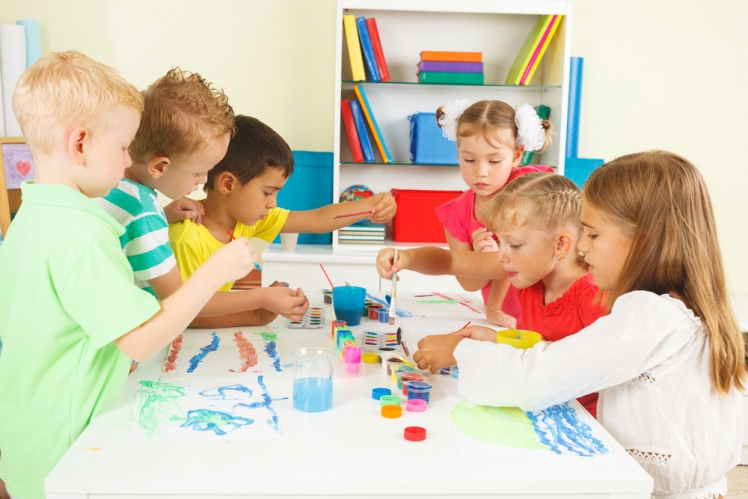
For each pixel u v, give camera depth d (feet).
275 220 6.14
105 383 3.24
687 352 3.20
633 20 10.29
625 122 10.49
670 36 10.34
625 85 10.42
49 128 3.18
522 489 2.58
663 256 3.29
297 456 2.71
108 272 3.11
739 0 10.30
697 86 10.46
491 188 6.06
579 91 9.94
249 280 6.45
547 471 2.66
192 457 2.68
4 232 8.26
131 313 3.09
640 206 3.34
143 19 9.88
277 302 4.66
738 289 10.83
